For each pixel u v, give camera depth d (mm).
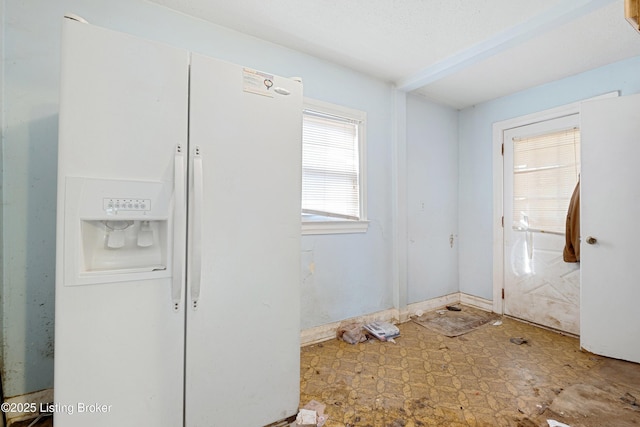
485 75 2637
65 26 993
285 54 2215
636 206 2049
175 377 1161
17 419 1453
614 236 2127
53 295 1531
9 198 1441
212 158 1229
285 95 1428
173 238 1142
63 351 993
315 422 1446
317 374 1919
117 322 1063
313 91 2350
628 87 2305
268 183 1371
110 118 1045
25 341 1476
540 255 2803
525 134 2939
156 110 1117
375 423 1469
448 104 3393
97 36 1030
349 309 2590
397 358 2145
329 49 2244
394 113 2857
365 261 2688
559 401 1642
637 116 2045
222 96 1254
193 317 1191
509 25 1936
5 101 1422
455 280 3488
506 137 3100
